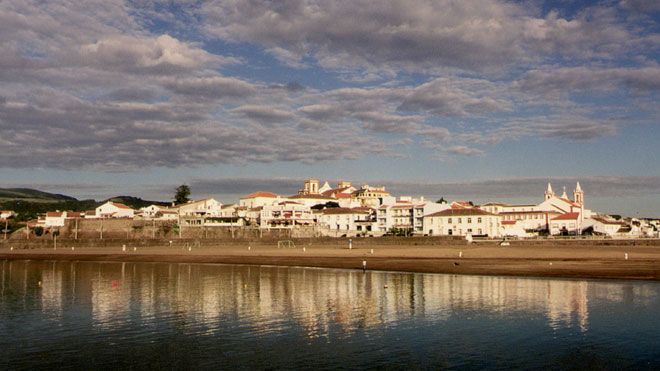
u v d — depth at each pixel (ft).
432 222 646.74
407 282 242.78
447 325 146.61
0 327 148.25
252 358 117.19
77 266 361.30
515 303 179.32
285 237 608.60
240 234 621.31
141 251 478.59
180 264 366.84
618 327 141.79
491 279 249.34
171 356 119.24
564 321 149.79
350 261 346.13
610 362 111.65
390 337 133.69
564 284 226.38
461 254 371.76
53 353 122.21
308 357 117.19
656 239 539.70
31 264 385.50
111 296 204.03
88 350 124.57
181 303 186.19
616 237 593.01
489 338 131.44
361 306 177.58
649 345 123.75
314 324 149.59
